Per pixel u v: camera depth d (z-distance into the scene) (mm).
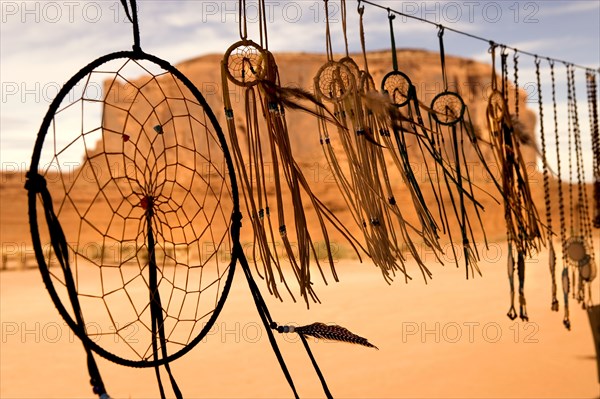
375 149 3855
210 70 64062
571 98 7316
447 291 18641
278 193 3336
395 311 15625
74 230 38031
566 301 6035
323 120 3613
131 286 21250
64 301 19500
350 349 11734
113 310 17281
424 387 8750
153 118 49375
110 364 11500
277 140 3344
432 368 9781
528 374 8984
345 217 52625
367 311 15867
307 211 52812
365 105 3799
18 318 16938
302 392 9086
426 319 14148
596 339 4965
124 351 12516
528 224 5234
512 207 5145
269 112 3338
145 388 9836
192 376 10391
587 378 8656
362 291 19719
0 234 61844
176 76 2627
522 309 5414
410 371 9734
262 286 20922
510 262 5480
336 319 14922
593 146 8188
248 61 3303
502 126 5191
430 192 48312
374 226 3719
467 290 18562
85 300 19375
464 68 72562
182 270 23766
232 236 2811
